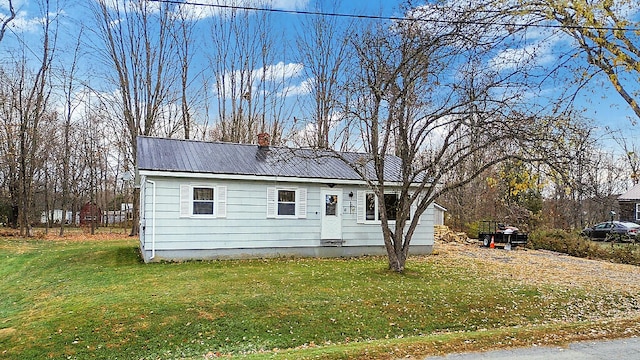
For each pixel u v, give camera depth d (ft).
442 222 92.38
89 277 40.50
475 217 101.19
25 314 29.58
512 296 35.29
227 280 37.83
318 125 90.68
